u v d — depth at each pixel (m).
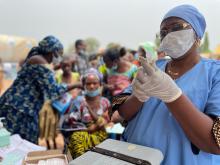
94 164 1.01
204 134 0.95
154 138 1.14
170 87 0.95
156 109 1.19
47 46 2.77
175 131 1.11
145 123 1.20
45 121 3.30
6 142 1.81
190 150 1.08
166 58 1.38
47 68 2.75
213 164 1.15
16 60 19.91
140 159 1.01
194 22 1.12
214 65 1.16
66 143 2.63
